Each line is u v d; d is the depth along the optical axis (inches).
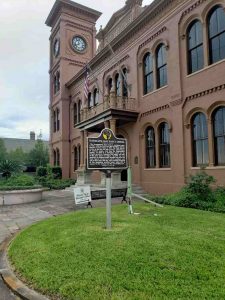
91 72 909.2
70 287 143.6
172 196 446.6
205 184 404.2
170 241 206.2
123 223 273.0
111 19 832.9
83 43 1205.7
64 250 199.9
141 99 654.5
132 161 680.4
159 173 586.2
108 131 271.3
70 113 1130.0
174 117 544.7
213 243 200.1
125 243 203.6
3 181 637.9
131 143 686.5
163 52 596.4
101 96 855.1
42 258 189.6
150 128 634.8
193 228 248.7
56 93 1199.6
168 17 568.7
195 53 510.0
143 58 660.1
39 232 265.0
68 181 981.8
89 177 799.7
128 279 147.1
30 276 164.1
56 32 1222.9
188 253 179.9
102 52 813.2
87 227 262.4
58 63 1175.6
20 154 1820.9
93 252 189.6
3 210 466.6
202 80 482.9
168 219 290.2
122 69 745.0
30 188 579.5
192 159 502.0
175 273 150.8
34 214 421.7
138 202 460.8
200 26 497.7
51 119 1251.2
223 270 153.7
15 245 231.1
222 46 452.8
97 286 141.9
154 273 152.3
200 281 141.3
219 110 456.1
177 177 530.6
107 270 159.6
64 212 430.9
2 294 154.9
